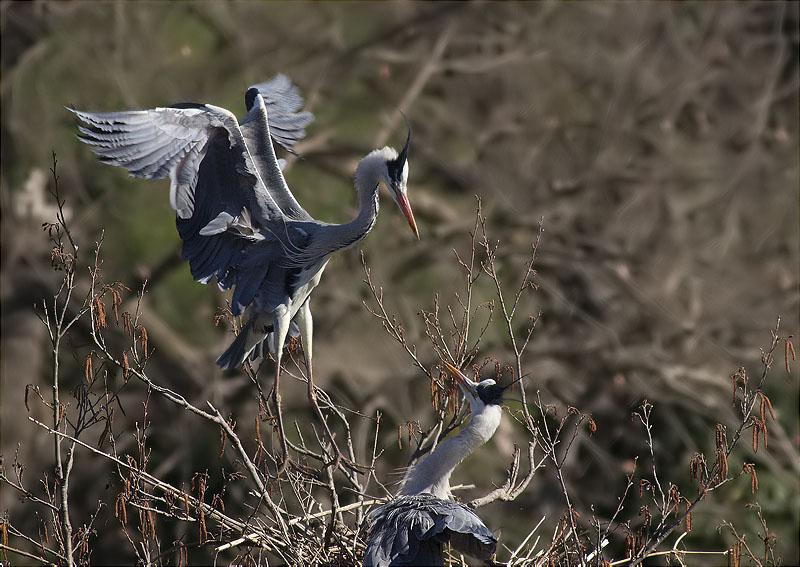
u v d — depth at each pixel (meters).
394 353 15.11
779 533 14.42
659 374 15.09
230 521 7.53
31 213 15.64
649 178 16.53
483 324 15.13
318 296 15.68
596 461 14.58
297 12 18.00
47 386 15.87
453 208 17.61
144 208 16.48
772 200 16.59
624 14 17.31
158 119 7.79
